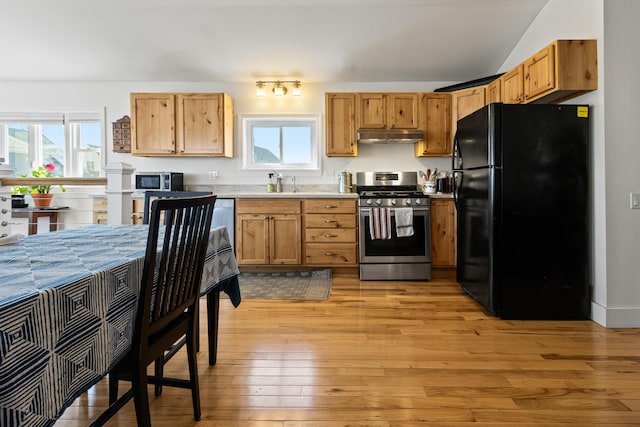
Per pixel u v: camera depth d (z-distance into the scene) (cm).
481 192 289
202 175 469
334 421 152
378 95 430
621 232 258
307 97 465
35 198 438
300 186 468
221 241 196
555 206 271
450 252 403
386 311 291
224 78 456
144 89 463
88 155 474
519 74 323
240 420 153
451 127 429
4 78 455
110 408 115
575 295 271
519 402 165
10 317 68
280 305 306
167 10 345
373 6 338
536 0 328
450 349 220
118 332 106
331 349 221
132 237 165
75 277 91
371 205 393
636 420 152
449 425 149
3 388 67
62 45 394
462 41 386
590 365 199
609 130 257
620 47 256
